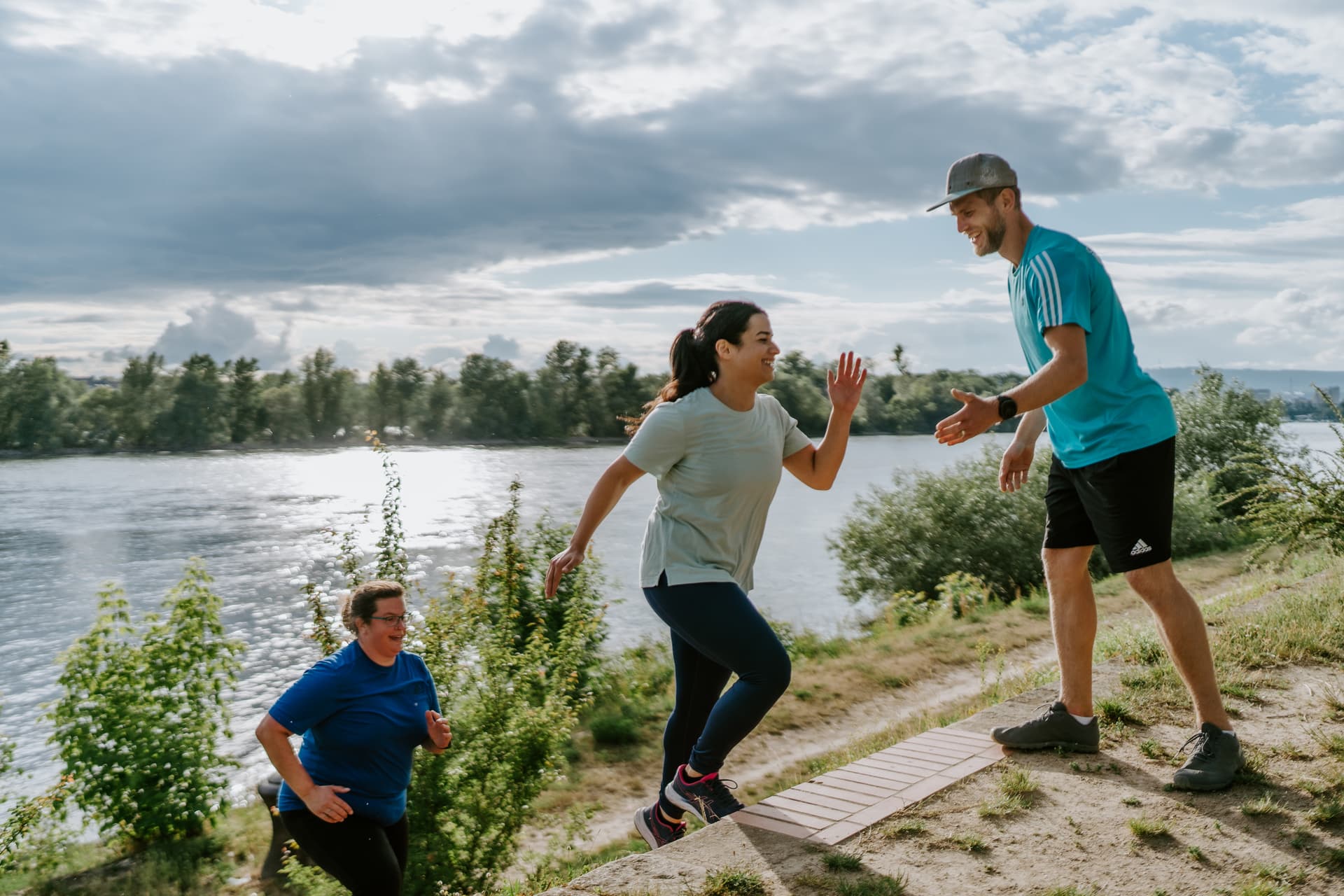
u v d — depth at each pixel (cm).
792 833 307
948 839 298
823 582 2891
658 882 274
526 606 1151
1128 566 348
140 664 949
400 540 758
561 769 883
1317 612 571
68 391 14462
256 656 2086
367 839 359
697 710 360
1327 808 304
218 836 930
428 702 380
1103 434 345
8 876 863
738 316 331
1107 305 341
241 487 7462
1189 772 333
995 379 16912
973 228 365
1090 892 261
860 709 1012
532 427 16112
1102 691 450
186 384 14825
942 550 2128
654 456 323
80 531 4556
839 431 354
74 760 908
